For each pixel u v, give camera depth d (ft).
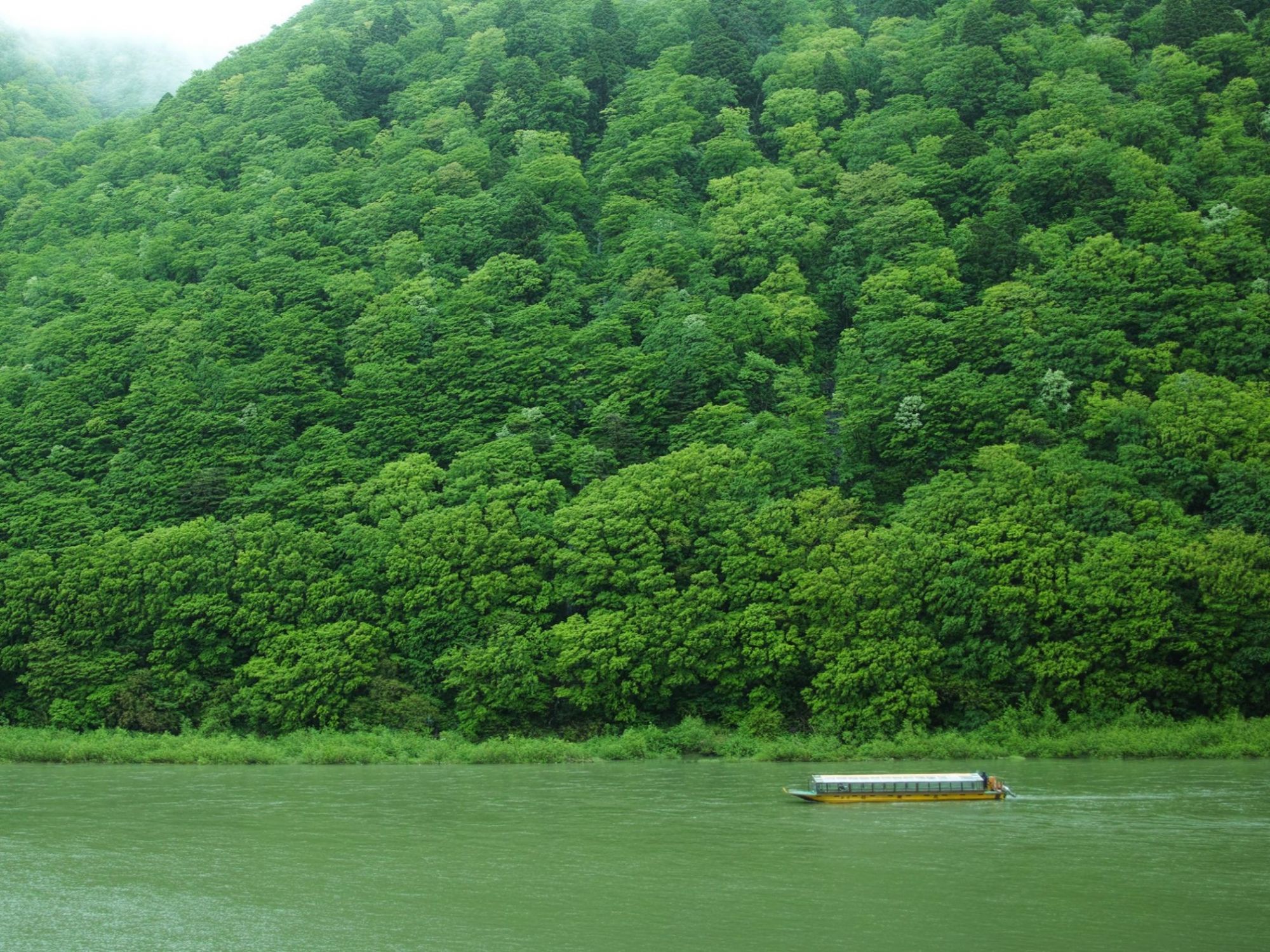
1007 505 269.03
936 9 519.19
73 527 306.76
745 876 135.44
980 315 321.32
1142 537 260.01
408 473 309.22
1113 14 472.03
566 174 421.18
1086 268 326.85
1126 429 284.82
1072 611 251.60
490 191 426.51
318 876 138.10
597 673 262.47
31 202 483.51
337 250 403.13
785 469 296.71
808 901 124.57
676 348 336.29
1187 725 247.29
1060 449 284.00
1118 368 305.32
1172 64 411.34
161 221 440.04
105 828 167.94
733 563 271.08
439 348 353.31
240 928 118.21
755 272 370.53
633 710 264.31
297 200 430.61
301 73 517.14
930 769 222.48
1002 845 149.89
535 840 157.38
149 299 387.14
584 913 121.49
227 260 405.80
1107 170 360.69
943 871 136.56
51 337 371.35
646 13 552.82
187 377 352.08
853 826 164.45
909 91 446.19
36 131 642.63
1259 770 214.28
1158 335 309.42
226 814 178.91
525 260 381.60
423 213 415.44
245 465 327.06
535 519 287.69
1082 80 407.85
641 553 276.82
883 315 338.34
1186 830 158.30
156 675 278.87
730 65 481.87
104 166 501.97
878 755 240.94
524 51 525.34
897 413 307.99
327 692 269.23
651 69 491.72
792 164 422.00
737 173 418.10
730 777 217.56
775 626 262.47
